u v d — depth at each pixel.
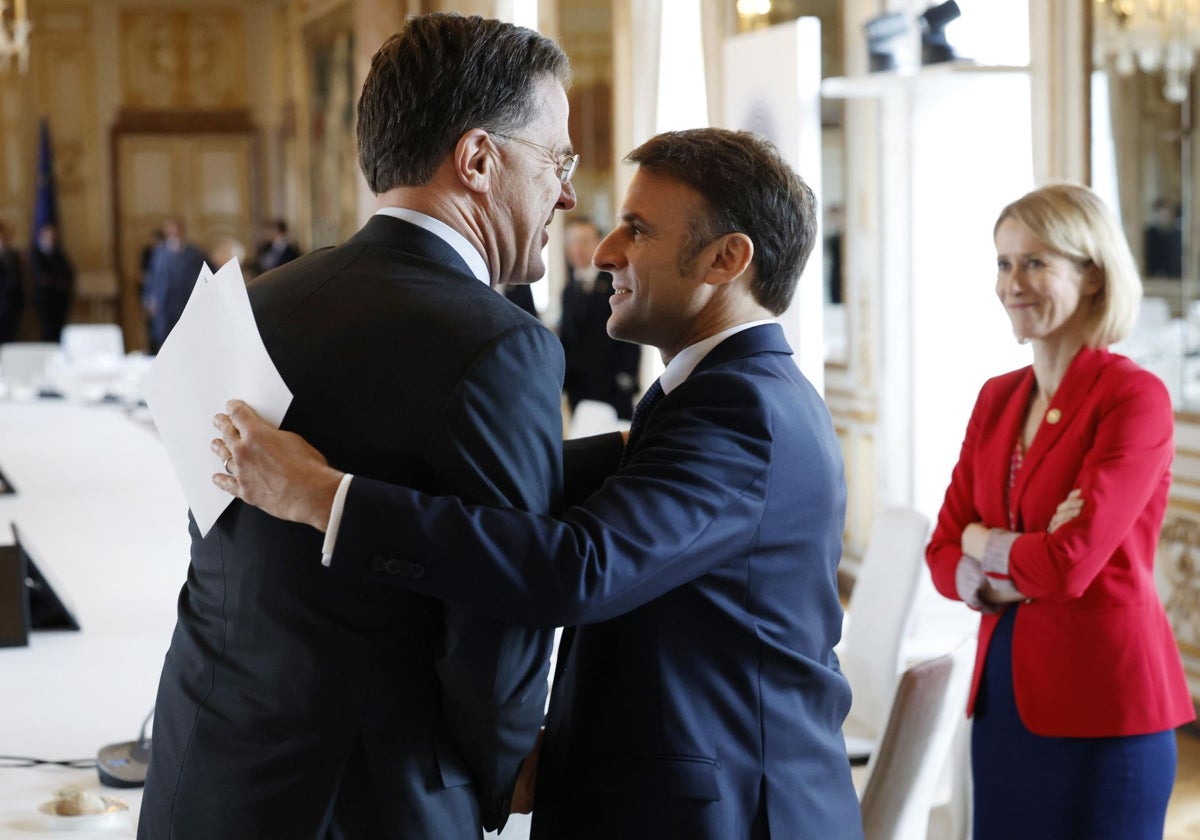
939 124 5.70
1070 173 5.02
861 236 6.27
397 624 1.36
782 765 1.46
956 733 2.65
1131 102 4.72
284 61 15.80
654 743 1.43
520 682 1.37
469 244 1.46
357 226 12.90
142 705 2.45
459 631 1.33
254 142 16.25
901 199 5.83
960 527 2.57
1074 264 2.38
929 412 5.84
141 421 6.86
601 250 1.55
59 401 7.92
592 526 1.31
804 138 3.96
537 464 1.35
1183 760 4.39
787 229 1.52
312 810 1.33
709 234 1.50
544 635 1.40
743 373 1.47
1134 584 2.34
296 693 1.34
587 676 1.50
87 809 1.89
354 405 1.34
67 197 15.89
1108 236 2.37
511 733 1.38
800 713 1.48
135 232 16.09
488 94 1.43
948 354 5.81
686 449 1.38
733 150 1.52
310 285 1.43
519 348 1.34
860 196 6.25
